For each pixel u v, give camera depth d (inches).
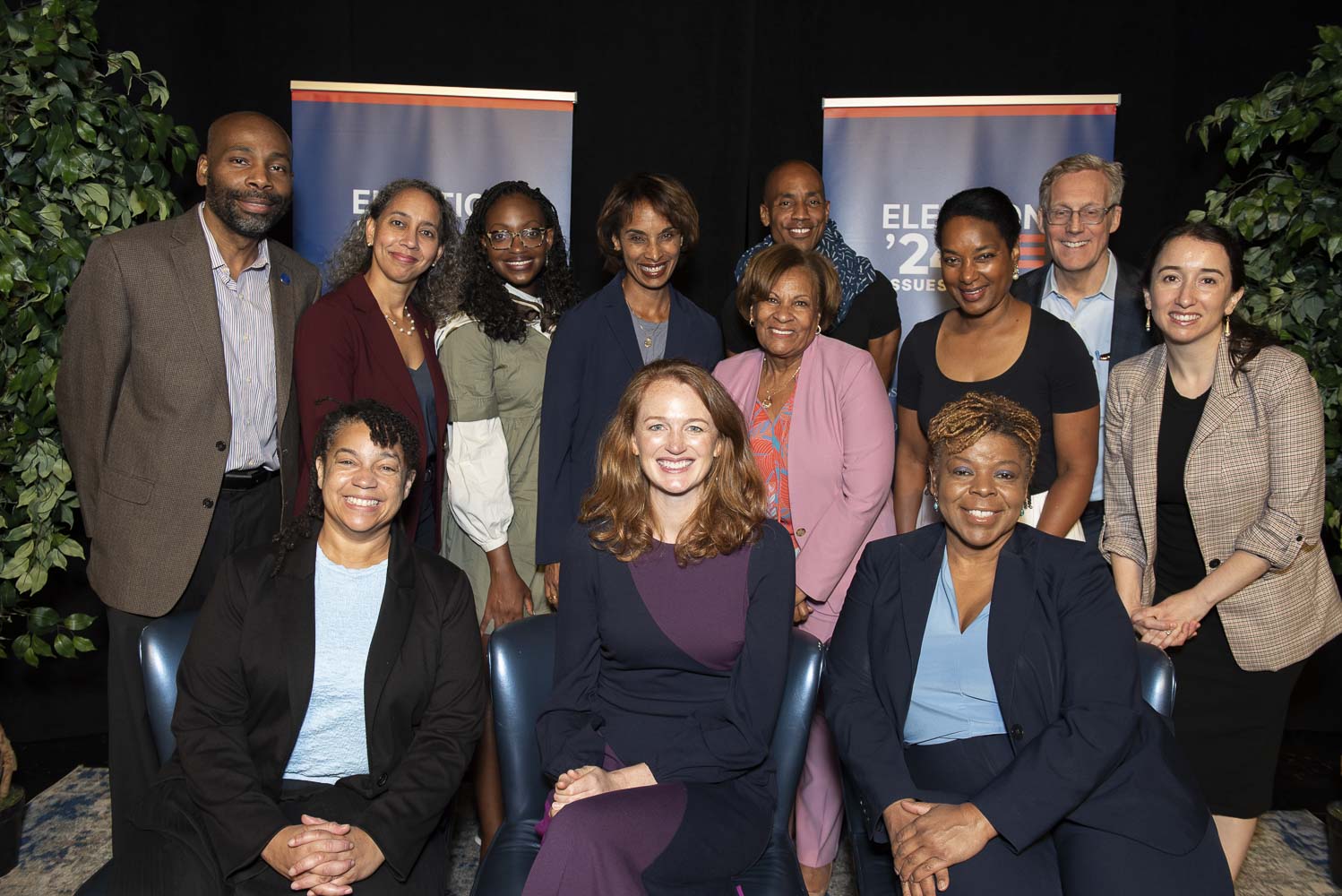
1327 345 130.0
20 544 132.6
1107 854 77.0
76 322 108.3
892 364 143.0
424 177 158.7
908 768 86.2
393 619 85.2
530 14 168.1
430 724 86.2
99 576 109.0
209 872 77.9
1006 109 157.9
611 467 90.4
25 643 133.7
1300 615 101.8
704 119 170.4
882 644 88.4
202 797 79.9
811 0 168.9
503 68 168.9
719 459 89.1
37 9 123.1
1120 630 84.1
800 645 91.8
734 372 115.5
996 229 107.2
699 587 87.2
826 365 109.9
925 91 170.2
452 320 114.4
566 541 90.6
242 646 83.6
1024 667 84.4
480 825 117.6
